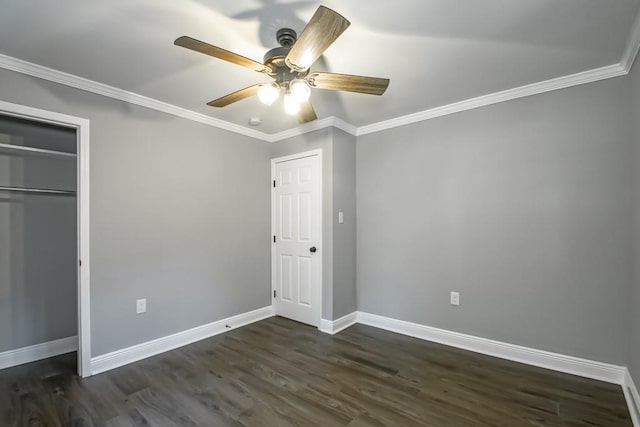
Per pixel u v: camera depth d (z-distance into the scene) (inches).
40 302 110.7
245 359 107.5
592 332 93.0
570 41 77.6
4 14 66.2
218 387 89.7
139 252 108.5
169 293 116.2
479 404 80.7
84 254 96.2
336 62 86.6
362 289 143.9
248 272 144.8
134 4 63.9
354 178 145.6
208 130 129.8
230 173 137.9
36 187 111.7
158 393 86.6
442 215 121.1
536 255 102.0
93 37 75.1
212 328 129.4
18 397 84.7
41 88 89.2
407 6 64.9
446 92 107.5
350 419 75.1
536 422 73.6
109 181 101.7
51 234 113.9
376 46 79.2
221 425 73.2
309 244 141.7
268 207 154.7
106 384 91.3
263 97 73.7
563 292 97.5
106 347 100.3
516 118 105.6
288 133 148.3
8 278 104.8
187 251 122.0
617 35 75.0
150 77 95.1
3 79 83.5
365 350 114.6
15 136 108.6
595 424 72.8
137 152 108.3
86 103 97.2
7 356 103.1
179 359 107.6
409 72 92.9
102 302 99.7
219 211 133.3
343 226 138.9
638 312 77.5
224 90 104.0
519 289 104.9
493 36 75.4
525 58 85.5
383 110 124.3
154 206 112.6
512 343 105.9
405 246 130.7
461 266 116.5
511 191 106.5
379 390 87.7
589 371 93.0
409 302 129.5
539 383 90.6
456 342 117.1
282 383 91.7
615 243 90.1
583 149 94.7
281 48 68.0
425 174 125.5
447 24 70.9
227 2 63.7
